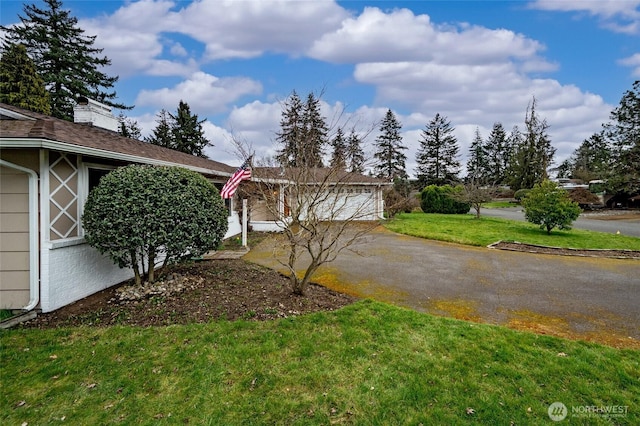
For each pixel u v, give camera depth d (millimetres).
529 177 33156
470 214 21203
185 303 4668
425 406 2602
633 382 2896
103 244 4668
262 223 13562
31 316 4215
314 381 2898
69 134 4945
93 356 3273
